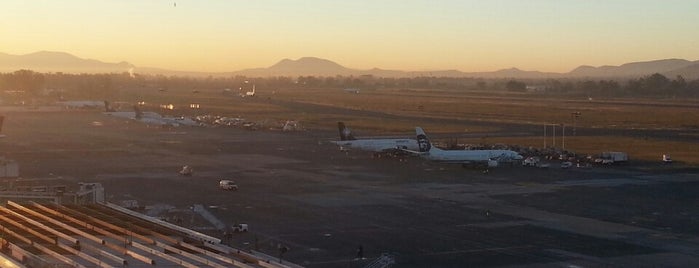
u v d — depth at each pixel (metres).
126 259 40.94
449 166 148.75
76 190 91.88
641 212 100.75
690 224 93.12
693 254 77.81
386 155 162.62
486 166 145.25
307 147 182.50
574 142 194.00
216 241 47.84
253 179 127.88
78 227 50.12
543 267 72.00
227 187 115.69
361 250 76.12
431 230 88.38
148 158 156.00
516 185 124.38
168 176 129.88
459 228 89.69
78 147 174.38
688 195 114.88
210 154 165.38
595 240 83.94
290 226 90.00
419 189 119.12
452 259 74.88
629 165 151.50
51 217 53.88
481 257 75.81
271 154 166.75
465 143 189.38
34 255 42.06
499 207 103.81
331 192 115.19
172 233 48.84
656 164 153.00
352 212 99.12
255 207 101.94
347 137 181.12
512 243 82.12
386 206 103.75
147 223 52.34
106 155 159.75
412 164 151.88
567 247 80.44
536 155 166.50
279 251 76.44
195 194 111.50
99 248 43.66
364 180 128.38
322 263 72.50
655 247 80.75
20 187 98.94
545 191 118.00
